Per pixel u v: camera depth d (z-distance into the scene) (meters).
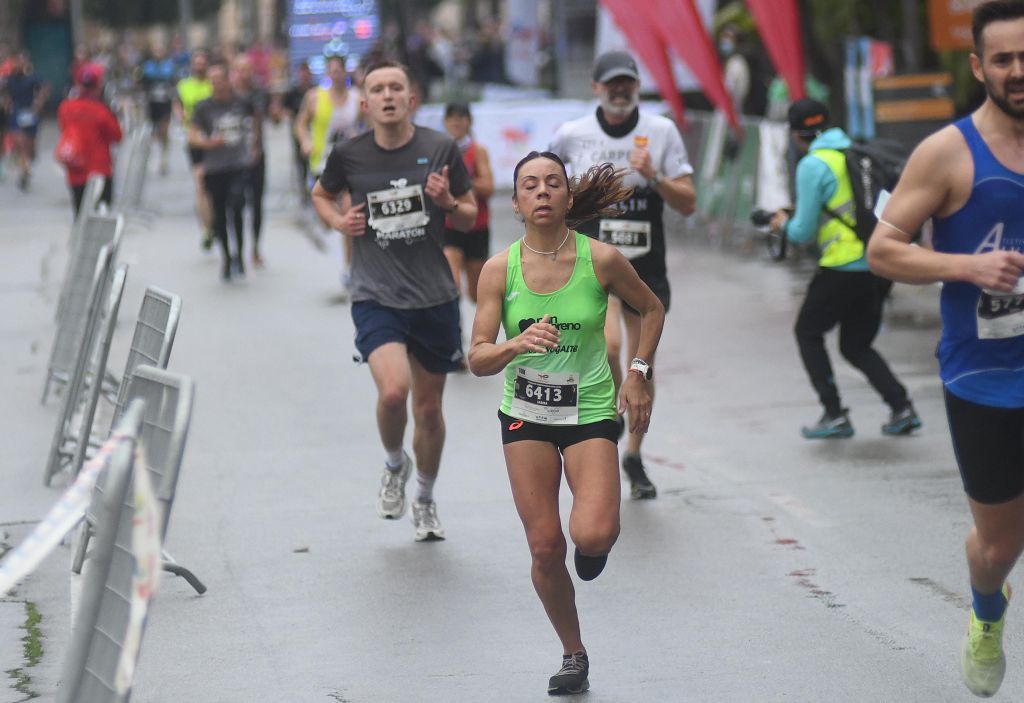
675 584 19.17
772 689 15.46
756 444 26.98
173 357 35.81
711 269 49.62
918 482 24.00
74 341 29.69
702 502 23.20
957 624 17.39
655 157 24.08
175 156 103.12
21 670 16.17
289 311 42.06
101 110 54.41
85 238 29.81
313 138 50.12
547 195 15.41
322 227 62.03
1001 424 13.03
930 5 44.09
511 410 15.77
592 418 15.63
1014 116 12.45
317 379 33.22
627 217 24.14
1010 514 13.42
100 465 10.12
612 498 15.08
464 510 22.98
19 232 61.66
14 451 26.61
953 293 13.05
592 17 96.00
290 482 24.78
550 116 70.06
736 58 68.25
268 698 15.51
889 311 40.91
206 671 16.33
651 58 53.62
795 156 36.38
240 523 22.39
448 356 21.38
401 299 21.17
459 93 123.38
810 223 26.77
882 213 12.99
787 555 20.31
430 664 16.47
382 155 21.47
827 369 27.16
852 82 53.72
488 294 15.78
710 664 16.27
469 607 18.44
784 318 40.09
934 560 19.94
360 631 17.61
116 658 10.68
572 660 15.52
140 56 180.88
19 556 9.81
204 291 45.81
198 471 25.55
